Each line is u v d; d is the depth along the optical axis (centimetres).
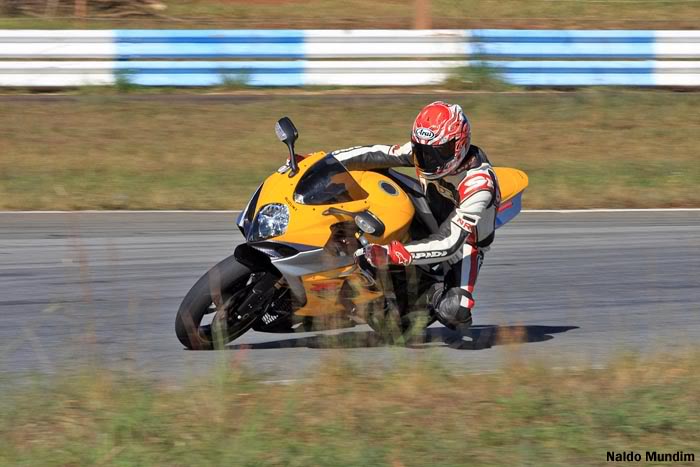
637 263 2502
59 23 5709
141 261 2392
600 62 4872
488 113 4434
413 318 1748
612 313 2078
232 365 1511
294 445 1189
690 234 2828
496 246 2650
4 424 1269
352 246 1619
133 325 1872
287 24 5822
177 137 4022
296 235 1568
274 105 4469
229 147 3906
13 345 1725
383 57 4859
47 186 3284
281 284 1634
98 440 1209
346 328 1825
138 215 2939
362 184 1686
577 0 6719
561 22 6003
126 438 1222
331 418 1298
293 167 1647
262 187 1662
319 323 1706
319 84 4828
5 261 2364
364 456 1161
